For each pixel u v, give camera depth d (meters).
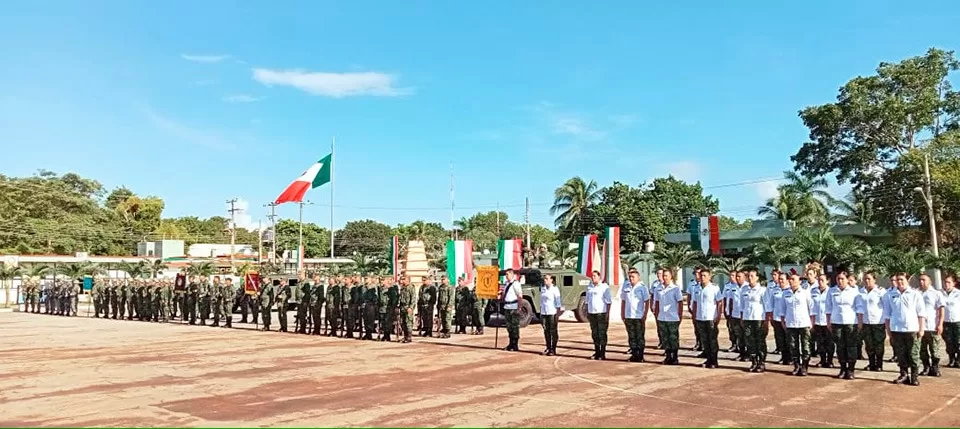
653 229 51.47
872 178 37.50
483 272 16.86
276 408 9.23
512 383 11.27
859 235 37.31
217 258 58.47
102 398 10.01
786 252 31.23
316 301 20.53
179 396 10.13
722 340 18.08
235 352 15.71
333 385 11.06
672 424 8.30
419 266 29.11
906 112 34.66
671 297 13.53
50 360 14.41
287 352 15.66
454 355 15.00
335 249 80.06
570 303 23.78
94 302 31.19
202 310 24.88
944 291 13.23
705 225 35.06
